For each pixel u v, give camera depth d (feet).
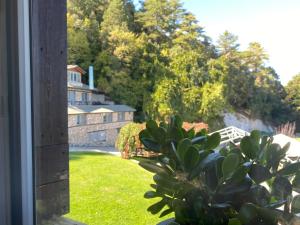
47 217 3.56
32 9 3.33
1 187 3.20
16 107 3.23
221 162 2.49
